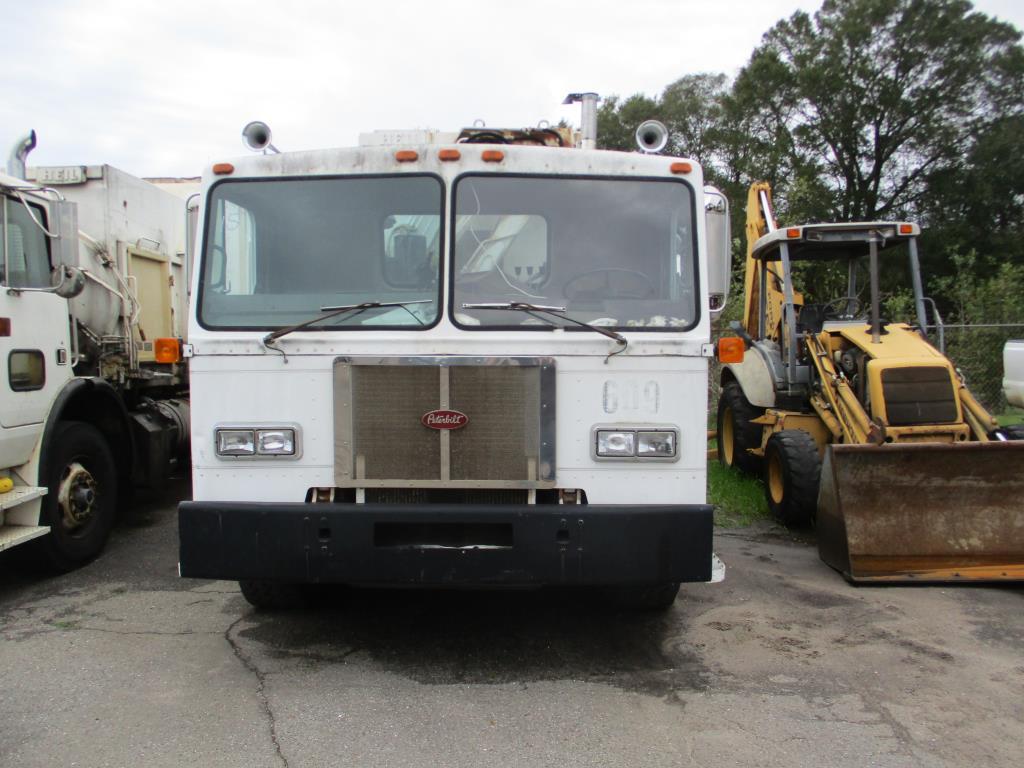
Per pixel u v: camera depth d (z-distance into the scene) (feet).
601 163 14.16
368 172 14.06
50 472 18.81
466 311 13.53
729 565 20.26
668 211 14.19
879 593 18.11
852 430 23.04
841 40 119.75
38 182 22.93
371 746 11.38
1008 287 52.03
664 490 13.50
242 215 14.16
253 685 13.30
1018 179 113.09
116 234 23.49
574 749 11.34
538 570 13.04
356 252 13.96
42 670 13.87
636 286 13.96
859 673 13.94
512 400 13.33
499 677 13.70
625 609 16.71
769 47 125.90
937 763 11.05
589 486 13.44
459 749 11.32
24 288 18.08
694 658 14.56
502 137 16.57
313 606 16.98
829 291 40.50
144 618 16.42
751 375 28.30
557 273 13.92
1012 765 11.02
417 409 13.34
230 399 13.60
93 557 20.58
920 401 22.40
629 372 13.48
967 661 14.46
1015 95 117.08
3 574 19.48
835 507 19.04
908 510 18.85
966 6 115.34
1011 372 28.48
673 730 11.91
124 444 22.89
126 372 23.88
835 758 11.16
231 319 13.82
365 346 13.43
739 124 128.77
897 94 117.91
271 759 11.01
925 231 114.21
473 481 13.33
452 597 17.69
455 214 13.87
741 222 118.52
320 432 13.51
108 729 11.80
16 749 11.23
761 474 29.76
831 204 116.57
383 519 13.02
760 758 11.14
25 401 18.01
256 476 13.56
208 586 18.54
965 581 18.45
